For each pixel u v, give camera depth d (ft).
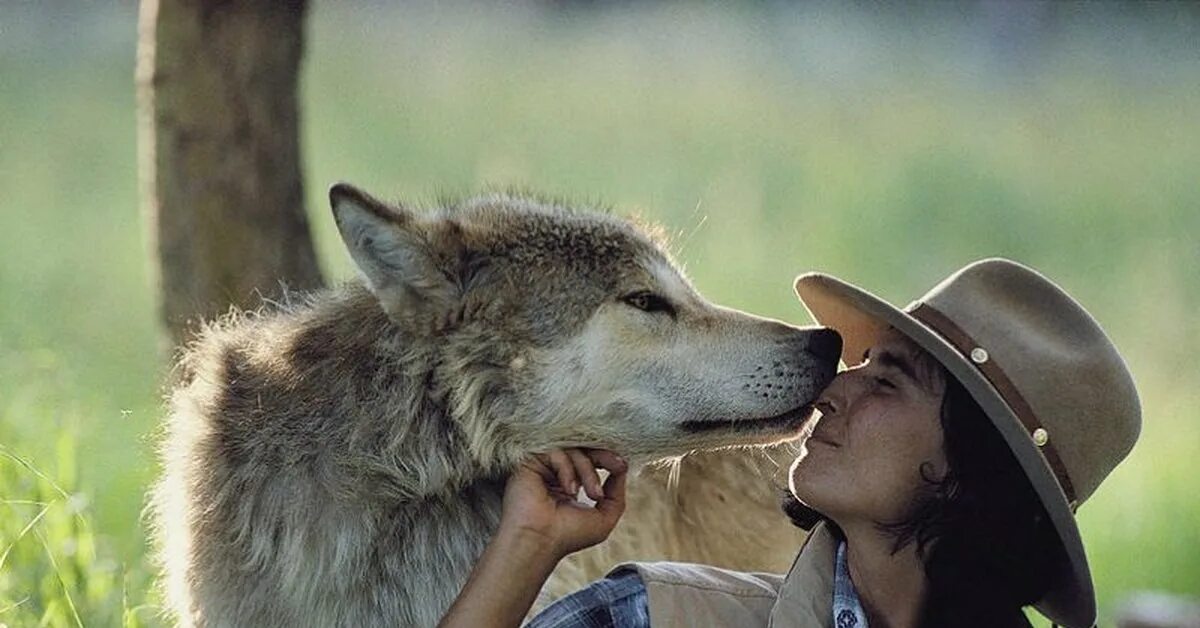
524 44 102.32
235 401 20.97
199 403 21.35
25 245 59.36
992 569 16.29
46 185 69.26
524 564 17.21
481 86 90.53
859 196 73.26
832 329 19.60
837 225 68.28
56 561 24.45
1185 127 92.43
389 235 19.93
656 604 16.26
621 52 99.86
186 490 21.12
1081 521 40.60
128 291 53.31
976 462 16.19
